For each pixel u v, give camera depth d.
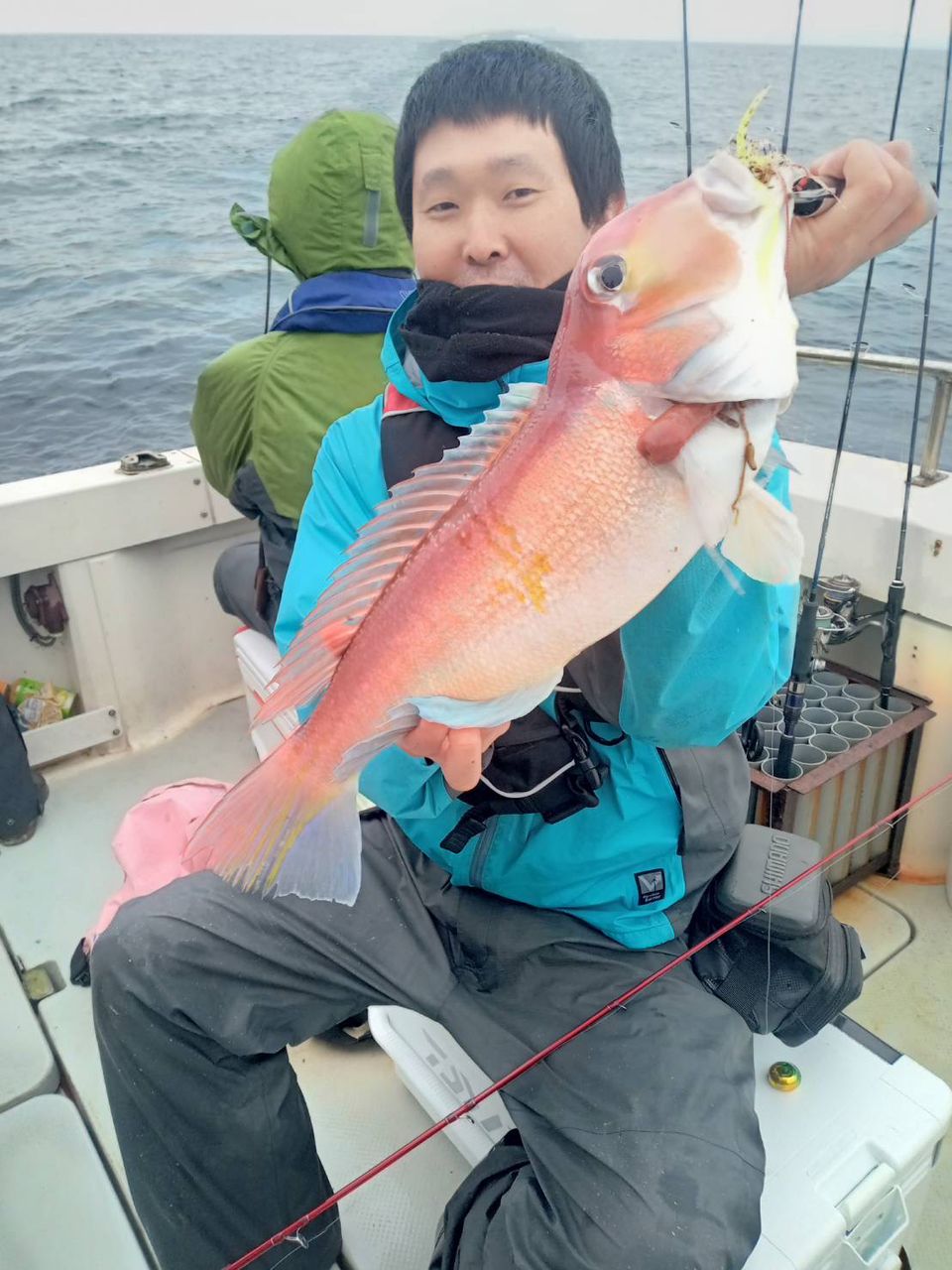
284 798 1.07
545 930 1.57
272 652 2.91
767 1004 1.54
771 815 2.15
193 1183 1.54
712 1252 1.21
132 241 13.94
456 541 0.94
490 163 1.35
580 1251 1.24
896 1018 1.99
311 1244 1.51
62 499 3.07
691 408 0.86
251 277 12.45
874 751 2.19
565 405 0.89
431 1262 1.49
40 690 3.24
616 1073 1.38
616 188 1.45
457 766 1.00
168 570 3.38
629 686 1.22
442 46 1.45
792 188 0.87
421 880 1.68
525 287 1.39
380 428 1.64
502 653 0.95
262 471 2.61
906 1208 1.46
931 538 2.21
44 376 9.39
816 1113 1.50
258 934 1.54
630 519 0.89
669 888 1.57
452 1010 1.57
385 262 2.59
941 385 2.31
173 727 3.47
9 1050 2.13
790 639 1.42
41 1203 1.76
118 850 2.46
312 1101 1.92
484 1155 1.66
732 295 0.83
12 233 14.30
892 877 2.37
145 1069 1.50
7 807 2.86
